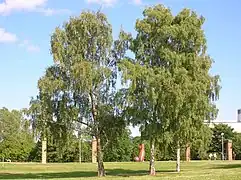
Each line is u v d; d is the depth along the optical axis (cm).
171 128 5422
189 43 5628
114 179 4569
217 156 11400
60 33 5494
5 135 14862
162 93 5222
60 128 5581
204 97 5447
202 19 5688
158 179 4197
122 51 5678
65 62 5456
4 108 15350
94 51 5506
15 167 7562
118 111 5625
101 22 5559
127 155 10275
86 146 10025
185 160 10025
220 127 11588
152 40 5609
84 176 5591
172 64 5400
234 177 3959
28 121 5559
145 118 5366
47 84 5422
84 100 5562
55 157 10100
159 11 5666
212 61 5750
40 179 4844
